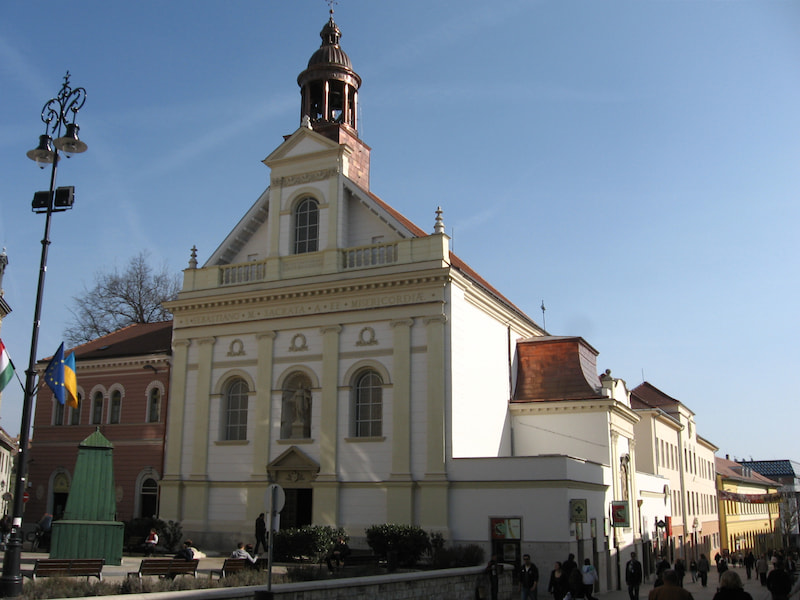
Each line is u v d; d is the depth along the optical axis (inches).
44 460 1560.0
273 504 673.6
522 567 1073.5
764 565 1603.1
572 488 1150.3
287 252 1392.7
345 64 1541.6
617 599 1176.8
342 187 1371.8
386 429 1236.5
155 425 1466.5
